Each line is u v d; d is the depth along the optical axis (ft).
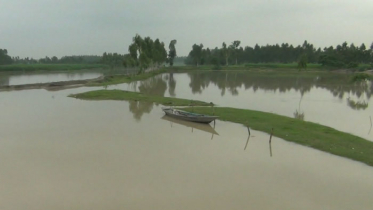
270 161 64.03
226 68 440.45
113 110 118.83
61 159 63.98
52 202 45.88
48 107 124.77
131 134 84.02
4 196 47.65
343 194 49.98
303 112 114.62
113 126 93.04
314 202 47.16
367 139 79.36
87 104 132.67
